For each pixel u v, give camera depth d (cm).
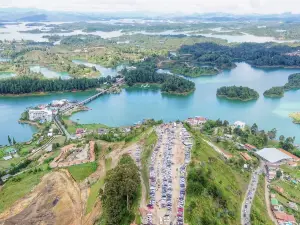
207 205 16725
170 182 18225
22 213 17762
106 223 14950
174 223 14762
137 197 16688
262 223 17988
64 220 16925
